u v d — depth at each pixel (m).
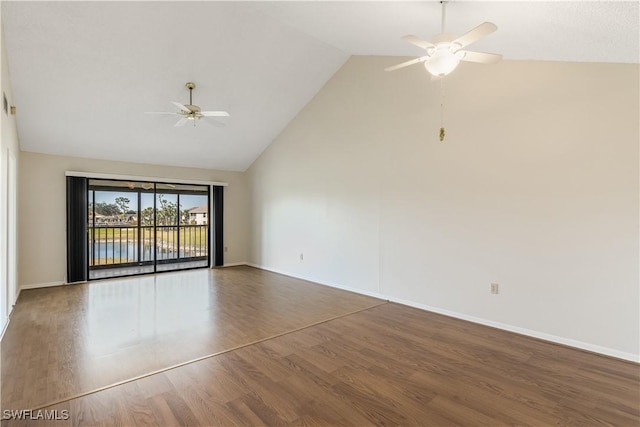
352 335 3.33
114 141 5.45
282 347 3.03
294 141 6.18
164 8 3.50
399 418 2.01
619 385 2.39
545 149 3.19
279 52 4.55
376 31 3.44
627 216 2.77
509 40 2.76
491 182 3.56
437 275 4.04
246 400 2.18
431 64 2.40
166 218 7.40
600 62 2.88
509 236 3.44
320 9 3.14
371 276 4.81
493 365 2.69
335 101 5.34
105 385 2.34
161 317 3.85
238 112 5.52
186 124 5.39
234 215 7.52
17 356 2.79
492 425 1.95
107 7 3.35
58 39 3.55
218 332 3.39
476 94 3.67
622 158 2.79
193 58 4.21
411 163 4.30
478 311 3.67
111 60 3.94
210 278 6.07
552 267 3.16
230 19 3.82
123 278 6.04
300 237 6.07
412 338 3.26
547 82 3.17
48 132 4.89
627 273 2.78
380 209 4.68
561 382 2.44
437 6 2.47
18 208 4.95
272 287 5.38
